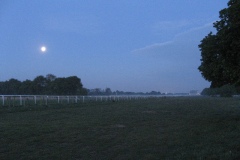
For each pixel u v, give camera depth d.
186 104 47.66
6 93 80.44
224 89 99.88
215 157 9.66
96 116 25.02
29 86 82.12
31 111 28.98
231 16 15.38
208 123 19.70
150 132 16.08
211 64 19.36
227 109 35.00
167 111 31.72
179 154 10.38
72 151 11.46
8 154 10.86
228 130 15.82
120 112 29.53
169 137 14.24
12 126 17.62
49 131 16.06
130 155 10.68
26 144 12.63
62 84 81.75
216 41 17.55
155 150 11.33
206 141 12.73
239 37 15.70
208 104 47.56
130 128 17.75
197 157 9.72
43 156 10.62
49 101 44.12
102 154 10.99
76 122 20.41
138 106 40.56
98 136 14.79
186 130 16.53
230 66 16.70
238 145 11.54
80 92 84.75
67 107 36.12
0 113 26.12
